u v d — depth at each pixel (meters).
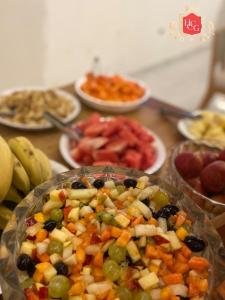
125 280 0.50
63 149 0.98
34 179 0.66
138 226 0.53
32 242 0.53
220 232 0.70
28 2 2.02
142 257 0.51
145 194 0.60
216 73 2.19
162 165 0.99
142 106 1.29
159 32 2.99
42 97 1.21
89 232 0.54
